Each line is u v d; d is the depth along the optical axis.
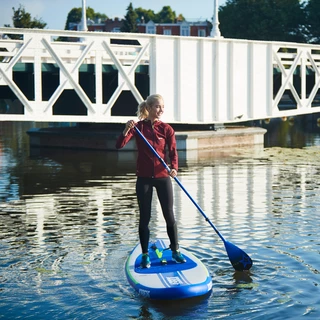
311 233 10.05
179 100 24.09
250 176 16.91
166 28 96.56
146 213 7.90
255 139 27.12
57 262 8.54
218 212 11.91
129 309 6.91
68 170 18.53
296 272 8.02
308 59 30.16
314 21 54.72
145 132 7.93
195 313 6.79
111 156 22.08
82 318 6.70
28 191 14.80
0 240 9.80
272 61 27.19
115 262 8.50
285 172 17.70
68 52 23.64
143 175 7.88
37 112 20.62
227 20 57.97
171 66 23.86
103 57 23.00
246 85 26.41
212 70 25.14
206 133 24.75
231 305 6.98
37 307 6.98
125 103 26.66
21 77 24.16
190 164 19.66
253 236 9.89
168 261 8.01
